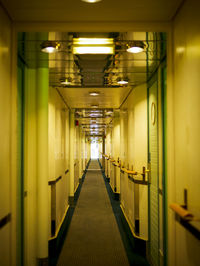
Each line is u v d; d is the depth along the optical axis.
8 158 1.81
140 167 3.95
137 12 1.78
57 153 4.27
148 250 3.59
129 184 4.67
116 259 3.66
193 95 1.53
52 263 3.51
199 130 1.44
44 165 2.81
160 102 3.00
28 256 2.76
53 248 3.80
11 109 1.87
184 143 1.70
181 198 1.77
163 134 2.88
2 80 1.69
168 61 1.97
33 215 2.79
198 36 1.43
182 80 1.73
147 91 3.85
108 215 5.93
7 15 1.79
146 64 2.98
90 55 2.62
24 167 2.71
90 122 10.41
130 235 4.24
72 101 5.55
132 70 3.23
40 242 2.77
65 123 5.68
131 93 4.45
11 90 1.87
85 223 5.32
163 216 2.83
